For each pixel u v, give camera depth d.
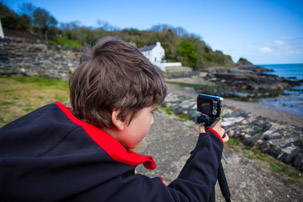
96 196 0.36
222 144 0.66
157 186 0.44
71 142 0.39
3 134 0.40
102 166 0.38
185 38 57.62
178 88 20.28
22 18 31.27
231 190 2.18
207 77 35.53
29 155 0.36
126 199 0.38
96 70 0.40
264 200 2.03
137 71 0.42
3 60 8.70
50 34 34.72
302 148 3.00
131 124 0.47
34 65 9.58
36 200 0.33
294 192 2.15
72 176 0.35
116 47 0.43
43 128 0.39
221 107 0.75
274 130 3.75
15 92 6.21
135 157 0.49
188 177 0.55
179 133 4.09
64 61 10.48
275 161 2.82
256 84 21.16
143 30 69.12
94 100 0.41
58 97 6.33
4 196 0.32
